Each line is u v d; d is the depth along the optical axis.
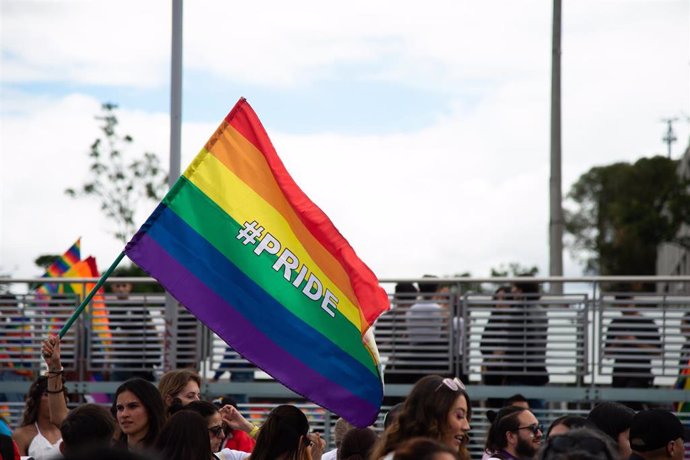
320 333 10.61
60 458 3.83
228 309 10.59
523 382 16.30
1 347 17.03
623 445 10.01
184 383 11.17
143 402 9.74
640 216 51.53
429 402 8.20
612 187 81.75
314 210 10.80
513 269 53.94
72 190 41.25
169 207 10.71
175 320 16.84
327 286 10.66
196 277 10.62
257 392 16.73
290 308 10.68
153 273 10.60
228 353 16.81
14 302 17.02
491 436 10.30
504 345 16.31
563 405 17.44
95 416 9.09
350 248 10.70
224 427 11.72
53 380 10.59
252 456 9.95
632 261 72.06
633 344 16.03
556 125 22.25
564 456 6.20
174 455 8.61
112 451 3.62
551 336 16.16
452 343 16.27
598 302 16.06
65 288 19.11
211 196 10.81
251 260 10.74
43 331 17.02
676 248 61.91
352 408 10.52
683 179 52.31
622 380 16.17
